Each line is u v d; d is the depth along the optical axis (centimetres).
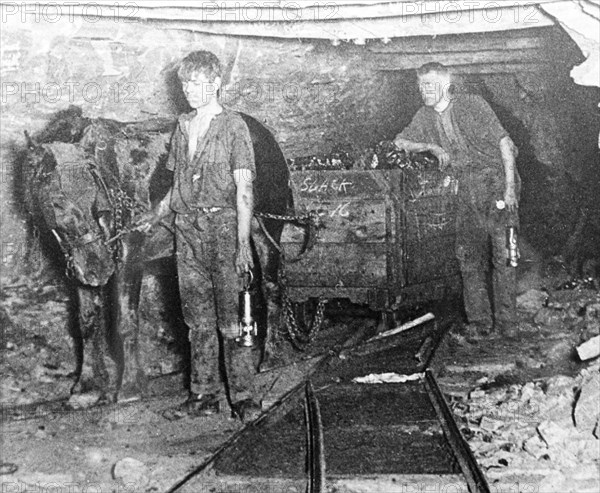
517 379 734
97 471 546
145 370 753
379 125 1119
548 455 554
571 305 978
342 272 842
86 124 654
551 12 688
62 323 764
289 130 1030
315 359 804
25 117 745
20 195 765
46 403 676
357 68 1031
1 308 755
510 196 893
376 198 827
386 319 885
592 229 1105
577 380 693
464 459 529
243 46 891
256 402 664
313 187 839
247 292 645
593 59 678
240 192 635
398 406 670
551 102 1043
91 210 621
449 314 961
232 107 953
